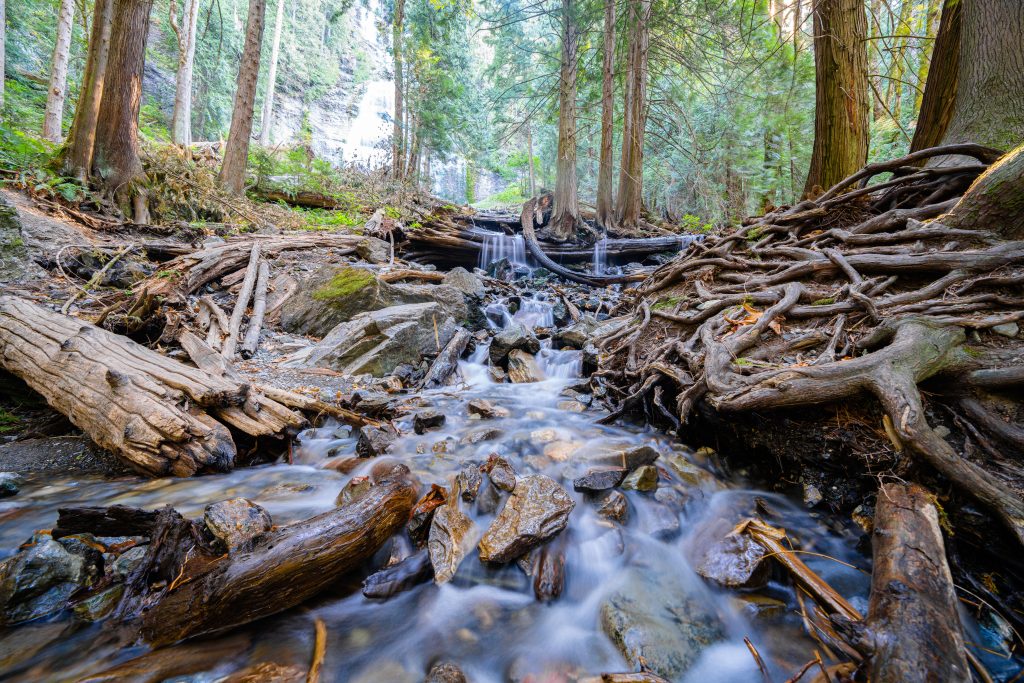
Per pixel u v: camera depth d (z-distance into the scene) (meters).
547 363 5.75
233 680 1.50
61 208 6.36
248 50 10.73
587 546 2.30
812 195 5.38
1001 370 2.12
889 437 2.08
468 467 2.75
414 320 5.48
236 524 2.03
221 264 6.24
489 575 2.09
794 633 1.78
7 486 2.51
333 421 3.65
